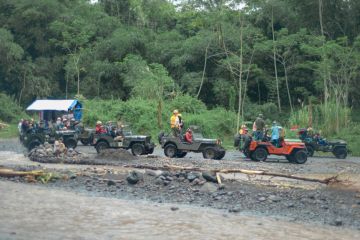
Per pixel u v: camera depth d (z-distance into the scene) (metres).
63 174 15.55
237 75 43.56
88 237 8.66
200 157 22.88
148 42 51.84
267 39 47.03
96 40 52.84
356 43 38.09
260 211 11.78
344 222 11.02
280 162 22.38
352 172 19.16
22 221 9.65
